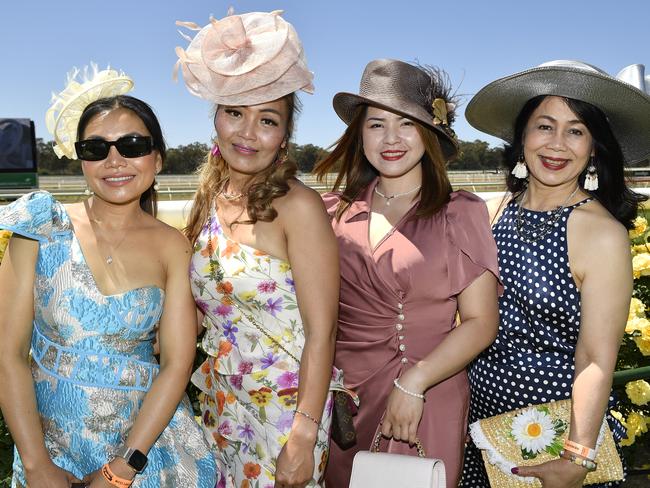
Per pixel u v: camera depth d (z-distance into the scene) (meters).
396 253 2.45
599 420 2.16
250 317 2.28
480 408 2.54
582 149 2.33
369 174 2.74
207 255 2.28
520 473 2.29
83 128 2.11
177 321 2.18
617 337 2.21
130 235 2.17
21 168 21.84
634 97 2.30
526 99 2.51
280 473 2.21
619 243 2.22
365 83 2.55
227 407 2.39
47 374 2.08
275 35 2.23
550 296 2.30
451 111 2.56
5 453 3.36
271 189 2.20
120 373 2.10
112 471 2.03
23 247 2.08
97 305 2.05
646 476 4.20
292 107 2.36
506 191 2.68
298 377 2.28
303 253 2.21
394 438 2.45
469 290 2.38
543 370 2.35
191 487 2.20
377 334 2.50
